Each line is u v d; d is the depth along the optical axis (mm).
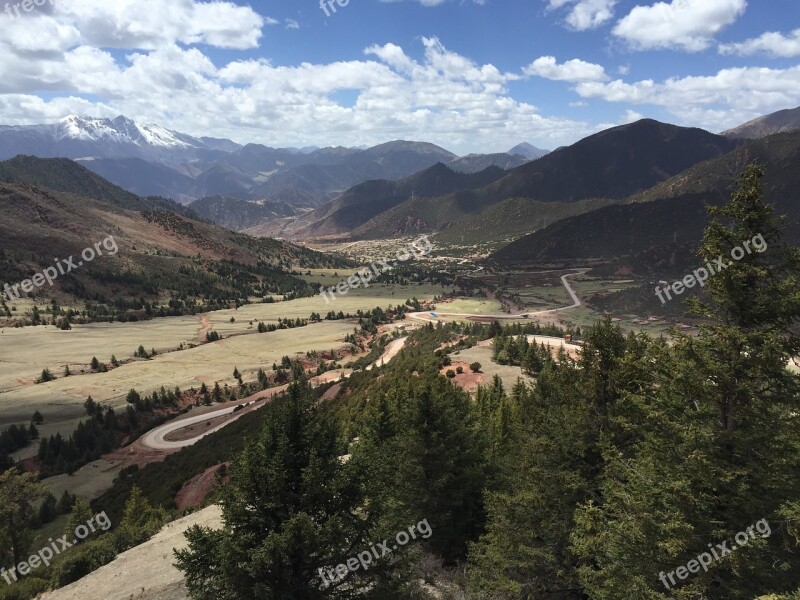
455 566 24094
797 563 13742
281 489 14750
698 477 14672
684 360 16281
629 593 15062
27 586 30219
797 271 15141
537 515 20578
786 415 15461
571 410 21656
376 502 16406
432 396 26719
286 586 14336
